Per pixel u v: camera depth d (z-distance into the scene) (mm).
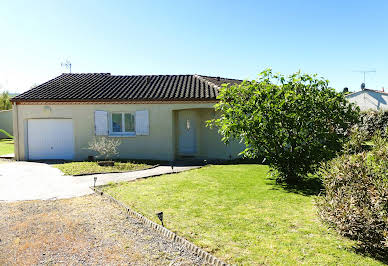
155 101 14875
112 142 14688
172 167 12031
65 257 4410
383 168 4348
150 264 4156
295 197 7402
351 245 4508
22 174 11242
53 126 15656
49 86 17203
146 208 6613
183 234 5043
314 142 8578
